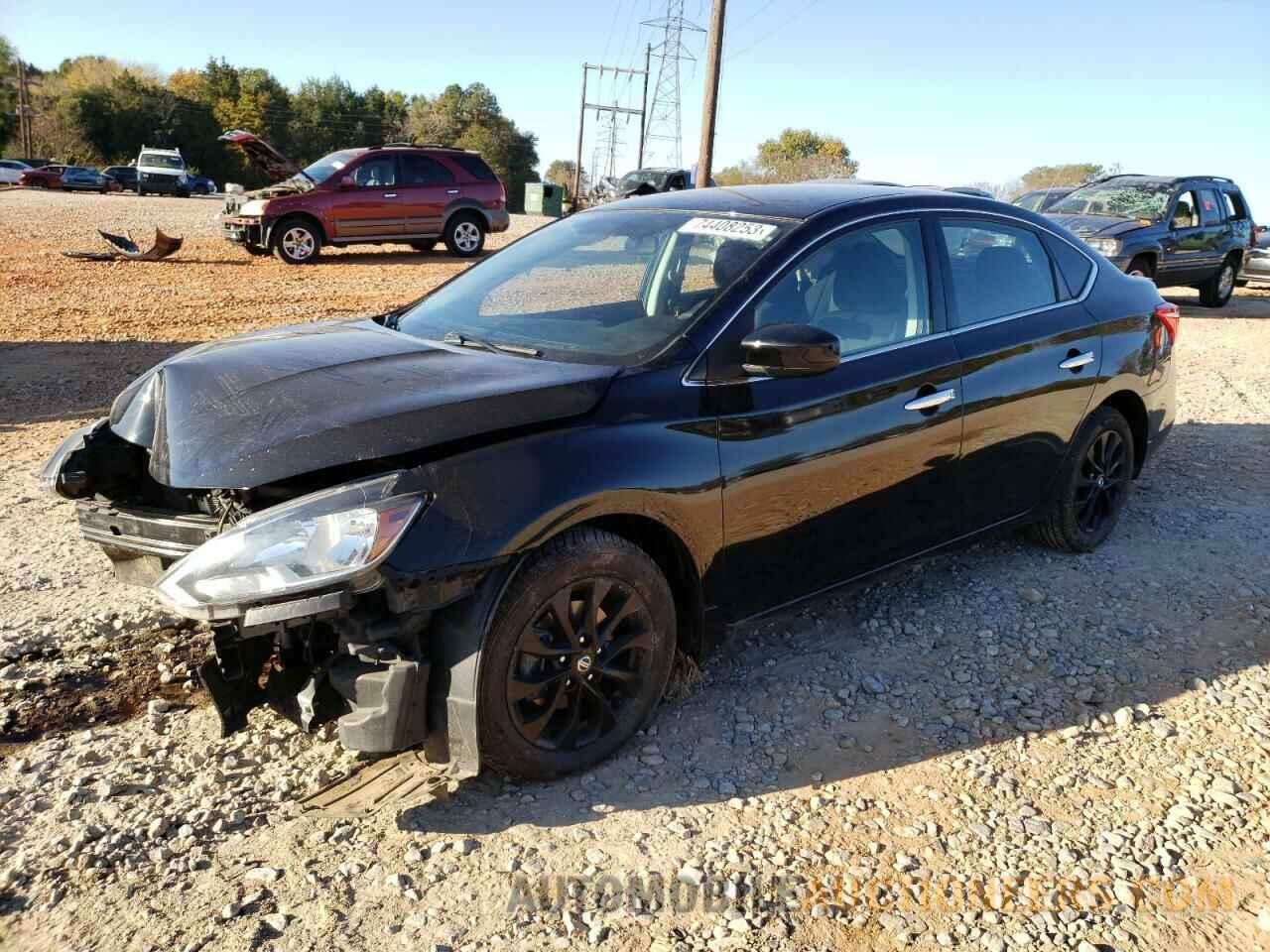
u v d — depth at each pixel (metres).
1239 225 16.56
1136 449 5.12
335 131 87.06
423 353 3.38
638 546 3.07
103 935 2.36
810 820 2.90
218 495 2.93
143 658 3.60
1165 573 4.73
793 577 3.56
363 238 17.62
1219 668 3.86
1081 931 2.51
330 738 3.16
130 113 73.25
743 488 3.26
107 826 2.72
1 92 77.06
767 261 3.50
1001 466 4.24
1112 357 4.70
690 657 3.51
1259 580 4.67
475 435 2.77
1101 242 14.34
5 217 22.03
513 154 93.38
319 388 2.98
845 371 3.57
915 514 3.91
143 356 9.27
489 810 2.88
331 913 2.46
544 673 2.91
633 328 3.40
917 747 3.29
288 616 2.52
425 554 2.59
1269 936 2.52
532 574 2.79
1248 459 6.73
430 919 2.46
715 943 2.42
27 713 3.24
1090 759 3.26
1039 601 4.38
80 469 3.06
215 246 19.14
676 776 3.08
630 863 2.69
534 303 3.75
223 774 2.96
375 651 2.66
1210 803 3.04
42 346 9.53
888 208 3.95
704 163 24.53
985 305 4.20
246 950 2.33
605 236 4.04
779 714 3.45
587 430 2.93
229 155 76.94
